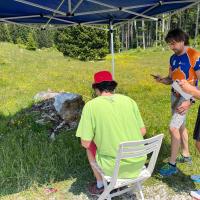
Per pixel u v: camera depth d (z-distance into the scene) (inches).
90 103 159.0
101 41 1214.9
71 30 1206.9
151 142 154.2
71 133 271.7
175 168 201.6
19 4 213.8
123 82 580.7
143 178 160.6
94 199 180.9
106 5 205.8
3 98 423.5
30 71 686.5
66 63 914.7
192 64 183.8
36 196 185.5
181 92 183.0
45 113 314.0
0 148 238.8
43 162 216.2
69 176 204.8
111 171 155.8
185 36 184.4
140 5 214.2
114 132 154.4
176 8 245.0
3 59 832.3
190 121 308.5
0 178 201.2
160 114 350.9
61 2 201.8
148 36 2496.3
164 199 180.5
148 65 925.2
